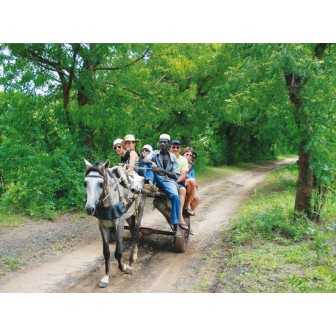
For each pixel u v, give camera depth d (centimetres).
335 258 709
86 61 1197
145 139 1934
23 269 676
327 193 994
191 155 911
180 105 1712
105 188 578
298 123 915
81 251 798
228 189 1861
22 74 1146
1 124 1220
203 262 736
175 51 1425
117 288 602
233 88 988
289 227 872
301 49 815
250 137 3484
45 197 1093
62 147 1218
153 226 1038
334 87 839
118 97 1293
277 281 602
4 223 923
